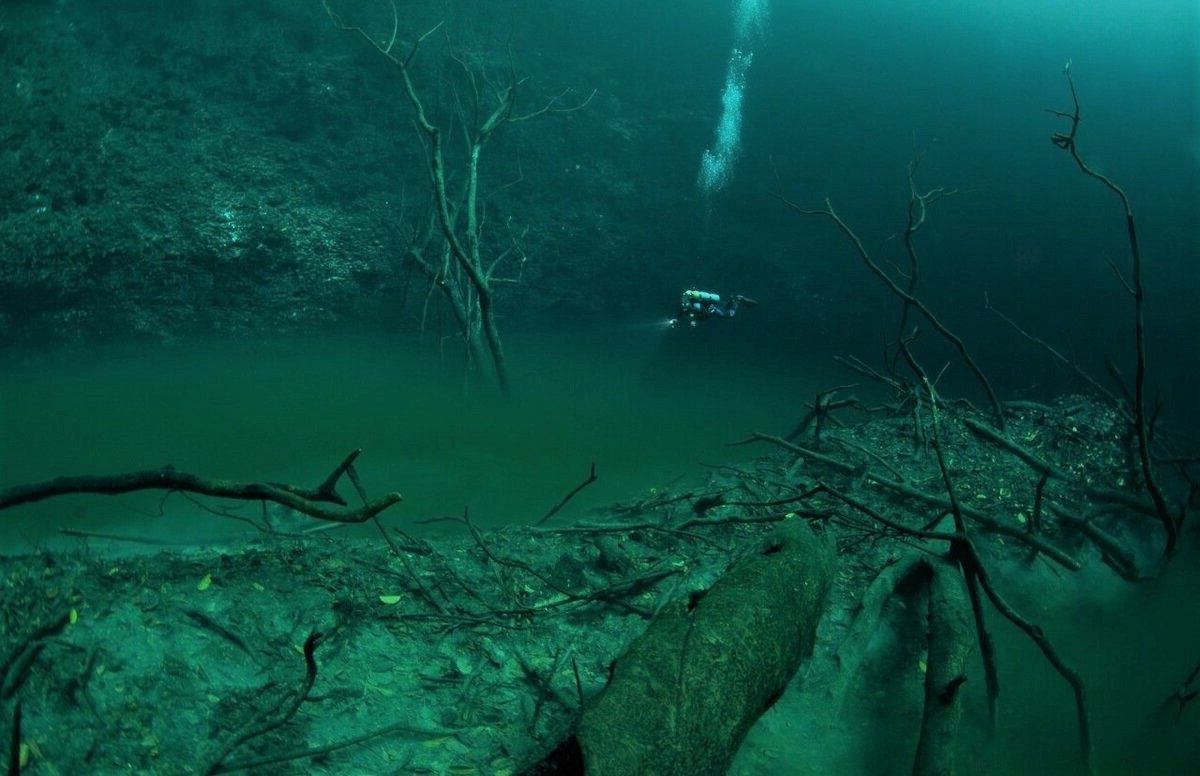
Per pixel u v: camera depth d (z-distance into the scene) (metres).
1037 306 15.24
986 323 14.91
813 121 17.38
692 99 17.02
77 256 12.37
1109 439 7.68
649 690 3.39
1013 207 16.95
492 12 16.20
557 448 9.52
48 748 3.44
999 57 18.69
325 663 4.23
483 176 14.86
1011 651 5.17
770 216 16.25
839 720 4.48
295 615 4.44
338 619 4.50
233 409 10.38
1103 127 18.31
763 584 4.09
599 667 4.61
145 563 4.52
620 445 9.81
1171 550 5.86
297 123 14.34
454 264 11.83
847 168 17.14
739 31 17.88
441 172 10.08
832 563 4.71
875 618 5.07
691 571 5.43
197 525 6.27
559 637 4.79
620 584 5.14
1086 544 6.22
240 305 12.90
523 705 4.27
